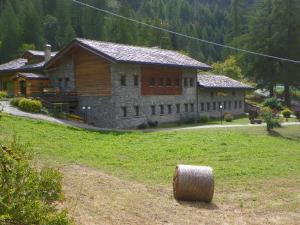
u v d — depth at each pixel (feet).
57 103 126.82
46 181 23.11
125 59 121.60
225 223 41.73
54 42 293.23
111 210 40.52
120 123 124.57
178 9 472.44
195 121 148.97
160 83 140.36
